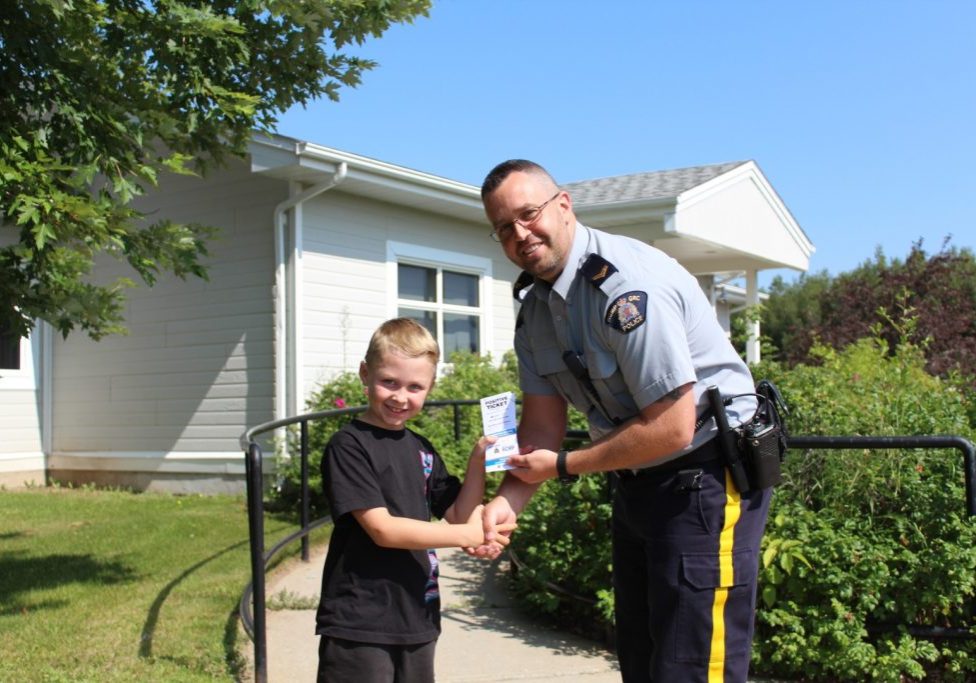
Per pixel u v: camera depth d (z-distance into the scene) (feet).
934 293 53.67
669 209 35.99
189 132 18.34
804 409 15.76
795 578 13.32
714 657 8.54
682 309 8.55
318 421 27.14
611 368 8.57
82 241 16.81
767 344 29.96
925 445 11.66
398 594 8.98
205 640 14.65
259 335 30.60
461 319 36.91
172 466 32.53
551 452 9.00
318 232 30.68
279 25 19.35
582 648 15.02
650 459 8.33
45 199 14.43
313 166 28.22
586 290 8.56
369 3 19.72
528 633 15.79
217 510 27.66
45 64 15.64
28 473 35.27
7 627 15.47
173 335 32.76
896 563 13.29
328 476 9.09
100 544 22.59
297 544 22.36
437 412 27.12
